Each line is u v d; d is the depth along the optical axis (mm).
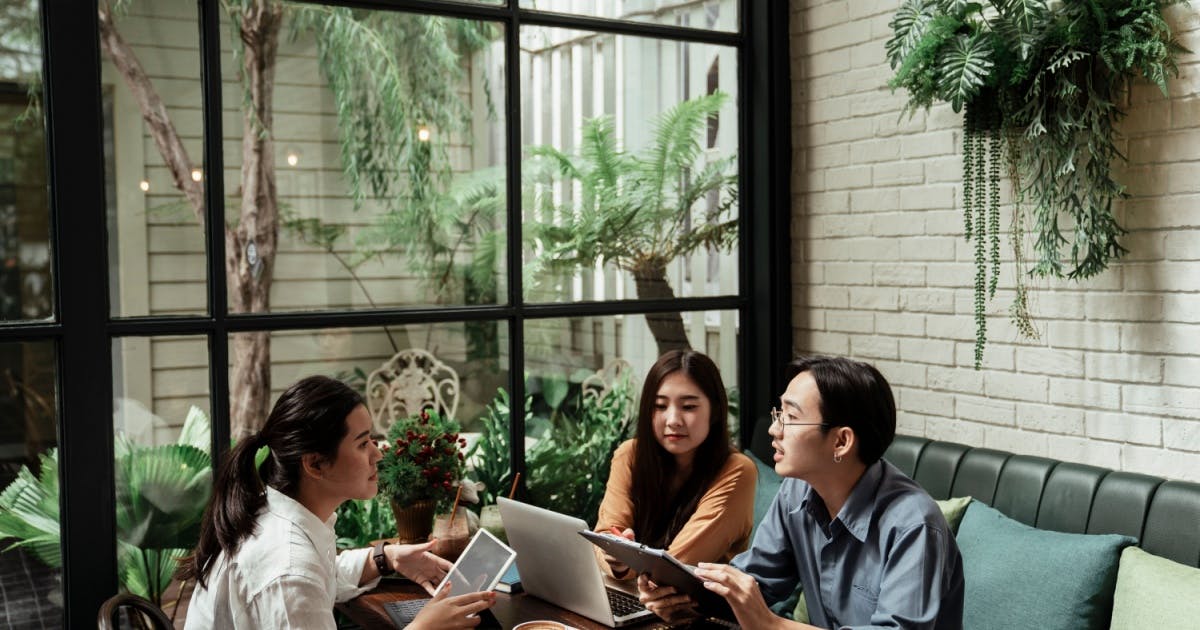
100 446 2896
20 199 2807
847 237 3775
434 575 2541
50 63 2797
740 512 2832
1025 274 3205
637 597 2541
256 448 2086
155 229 2980
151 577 3004
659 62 3777
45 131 2830
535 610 2473
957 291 3396
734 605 2018
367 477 2096
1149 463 2920
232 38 3064
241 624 1938
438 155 3379
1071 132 2908
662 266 3822
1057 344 3137
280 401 2100
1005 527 2768
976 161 3180
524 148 3518
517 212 3496
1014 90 3018
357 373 3270
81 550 2887
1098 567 2510
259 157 3113
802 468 2111
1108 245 2887
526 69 3514
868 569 2113
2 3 2775
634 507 2953
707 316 3930
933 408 3510
